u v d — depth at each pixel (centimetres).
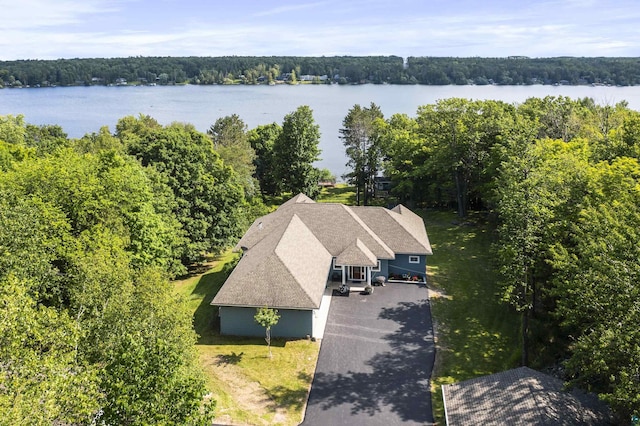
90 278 2202
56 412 1298
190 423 1392
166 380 1405
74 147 5975
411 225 4184
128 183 3547
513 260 2719
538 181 2845
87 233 2914
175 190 4322
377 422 2220
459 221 5478
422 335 2992
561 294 2323
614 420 1920
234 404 2350
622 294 1853
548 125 5503
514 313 3275
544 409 1927
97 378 1450
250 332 3038
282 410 2314
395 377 2569
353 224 3934
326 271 3456
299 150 6619
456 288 3684
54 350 1570
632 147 3675
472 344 2900
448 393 2206
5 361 1371
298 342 2933
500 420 1927
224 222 4469
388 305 3400
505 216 3158
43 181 3131
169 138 4481
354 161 6694
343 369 2648
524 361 2683
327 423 2219
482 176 5284
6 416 1171
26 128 7175
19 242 2339
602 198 2712
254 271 3103
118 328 1989
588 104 7300
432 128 5728
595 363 1789
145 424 1282
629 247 1986
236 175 5566
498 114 5434
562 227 2733
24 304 1520
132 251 3459
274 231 3803
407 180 6078
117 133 8081
